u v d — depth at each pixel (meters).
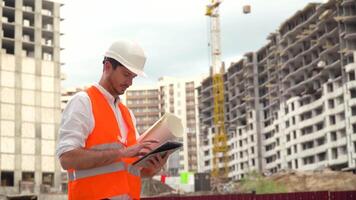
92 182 3.37
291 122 130.62
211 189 88.50
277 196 25.30
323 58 118.94
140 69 3.58
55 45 102.00
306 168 122.94
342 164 112.00
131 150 3.40
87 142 3.41
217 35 155.88
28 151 95.25
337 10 112.56
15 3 99.94
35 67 98.88
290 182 83.88
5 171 92.62
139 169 3.64
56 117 99.06
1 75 95.50
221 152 158.00
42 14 102.25
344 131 110.69
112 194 3.36
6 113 94.62
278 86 143.25
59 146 3.32
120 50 3.56
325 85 115.69
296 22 134.25
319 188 82.25
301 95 125.50
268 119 150.25
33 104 97.50
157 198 30.05
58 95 100.06
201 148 188.38
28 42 99.62
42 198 67.81
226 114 176.38
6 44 98.88
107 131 3.45
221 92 158.62
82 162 3.27
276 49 143.25
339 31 111.81
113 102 3.60
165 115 3.63
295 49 134.50
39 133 96.88
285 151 135.62
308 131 125.12
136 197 3.59
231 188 85.88
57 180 96.75
